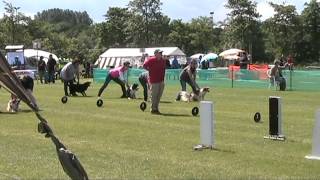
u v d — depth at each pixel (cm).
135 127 1480
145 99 2352
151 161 1013
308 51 9625
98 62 6775
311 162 1009
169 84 3666
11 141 1237
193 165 979
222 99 2462
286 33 9525
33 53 6047
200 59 6103
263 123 1565
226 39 9825
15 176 902
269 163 998
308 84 3231
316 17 9600
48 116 1756
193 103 2259
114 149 1138
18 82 755
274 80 3203
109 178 883
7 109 1905
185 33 12025
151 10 11806
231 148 1148
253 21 9531
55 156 1058
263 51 9931
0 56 744
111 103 2264
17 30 9388
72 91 2728
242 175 901
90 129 1442
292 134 1352
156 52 1828
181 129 1437
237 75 3528
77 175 716
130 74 3666
